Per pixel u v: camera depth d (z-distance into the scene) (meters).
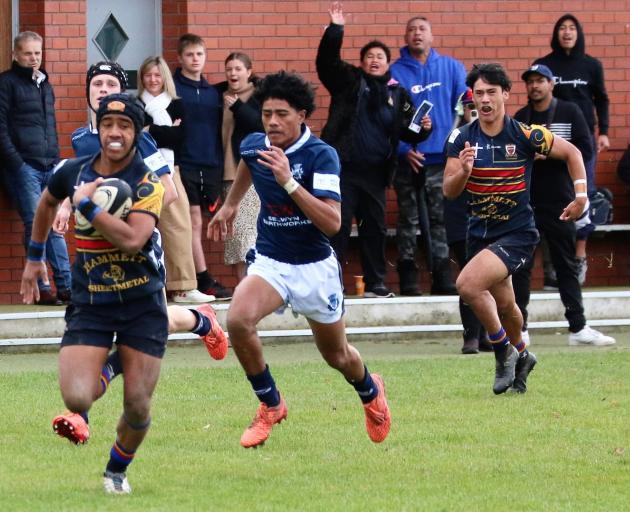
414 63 36.88
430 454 20.69
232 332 20.00
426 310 35.59
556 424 23.06
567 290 33.75
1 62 37.03
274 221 20.11
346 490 18.16
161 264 18.95
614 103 40.16
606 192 38.31
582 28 38.97
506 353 26.02
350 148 34.91
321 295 20.17
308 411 24.34
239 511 16.73
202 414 24.05
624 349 32.94
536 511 16.97
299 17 38.19
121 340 17.81
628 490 18.28
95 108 22.25
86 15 37.38
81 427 18.19
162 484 18.50
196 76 35.62
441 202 36.72
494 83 25.83
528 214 26.22
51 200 17.98
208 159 35.62
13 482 18.53
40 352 33.44
